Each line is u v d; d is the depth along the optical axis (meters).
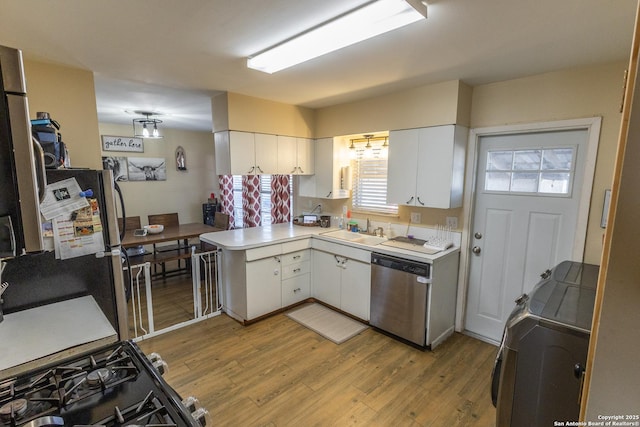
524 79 2.56
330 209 4.23
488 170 2.89
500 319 2.91
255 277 3.19
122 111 4.23
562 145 2.49
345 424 1.95
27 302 1.63
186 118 4.81
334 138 3.77
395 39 1.87
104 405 0.95
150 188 6.09
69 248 1.72
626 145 0.57
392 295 2.92
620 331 0.60
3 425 0.87
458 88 2.66
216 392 2.22
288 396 2.19
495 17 1.60
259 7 1.52
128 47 2.02
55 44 1.97
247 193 6.17
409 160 3.03
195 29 1.75
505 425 1.42
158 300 3.86
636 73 0.55
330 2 1.46
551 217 2.58
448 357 2.67
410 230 3.39
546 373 1.30
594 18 1.60
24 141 0.76
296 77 2.63
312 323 3.22
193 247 3.33
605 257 0.63
